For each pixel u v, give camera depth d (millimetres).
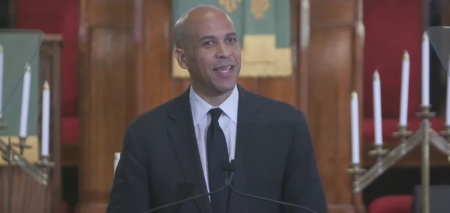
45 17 23156
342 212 18547
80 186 18422
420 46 23016
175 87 18141
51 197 17688
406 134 10625
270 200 9461
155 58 18109
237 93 10328
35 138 17297
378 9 23078
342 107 18750
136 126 10312
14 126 17078
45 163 12984
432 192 14031
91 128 18406
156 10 18078
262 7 18109
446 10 23141
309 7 18672
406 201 18469
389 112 22844
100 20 18391
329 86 18750
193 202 9797
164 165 10000
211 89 10016
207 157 10031
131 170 10047
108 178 18406
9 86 11039
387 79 22891
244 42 18047
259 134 10094
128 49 18391
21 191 17531
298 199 9875
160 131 10172
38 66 17359
